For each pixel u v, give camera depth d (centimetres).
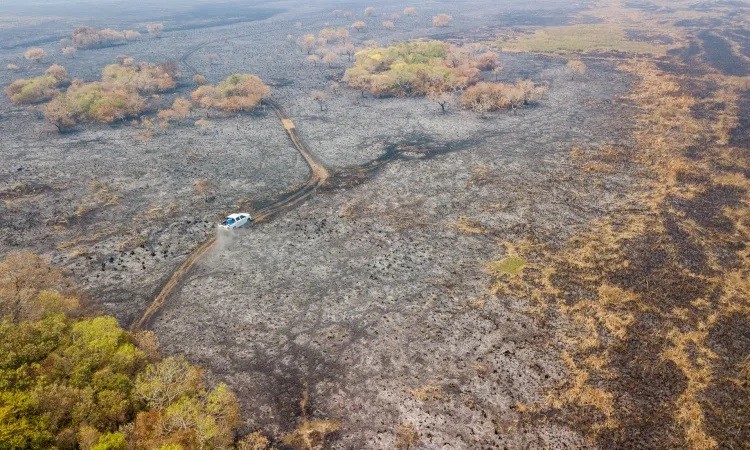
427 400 4434
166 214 7738
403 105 13550
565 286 5841
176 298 5853
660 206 7581
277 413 4359
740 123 11062
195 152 10281
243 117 12656
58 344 4434
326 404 4438
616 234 6888
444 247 6731
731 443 3972
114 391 4031
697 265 6175
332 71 17675
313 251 6744
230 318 5519
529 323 5288
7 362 4034
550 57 18962
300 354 5003
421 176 8962
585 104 12938
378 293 5866
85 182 8831
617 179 8544
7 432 3375
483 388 4534
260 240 7038
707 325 5197
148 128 11769
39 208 7875
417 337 5162
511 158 9631
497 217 7438
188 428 3819
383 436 4122
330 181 8925
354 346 5081
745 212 7362
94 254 6662
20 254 6081
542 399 4403
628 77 15438
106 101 12275
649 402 4344
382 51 17762
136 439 3731
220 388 4250
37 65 18725
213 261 6569
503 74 16462
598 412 4262
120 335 4719
